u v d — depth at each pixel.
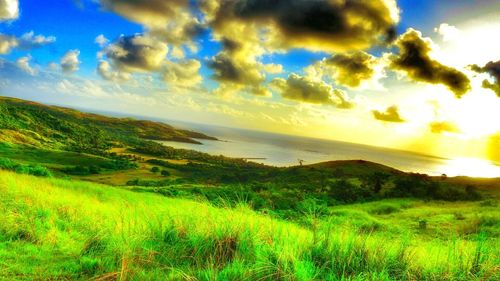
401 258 5.32
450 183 93.81
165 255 5.24
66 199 13.43
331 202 67.31
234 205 6.67
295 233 6.42
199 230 5.88
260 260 4.78
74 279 4.40
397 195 80.31
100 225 7.48
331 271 4.73
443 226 24.41
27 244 5.78
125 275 4.30
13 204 8.61
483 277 4.89
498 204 54.09
